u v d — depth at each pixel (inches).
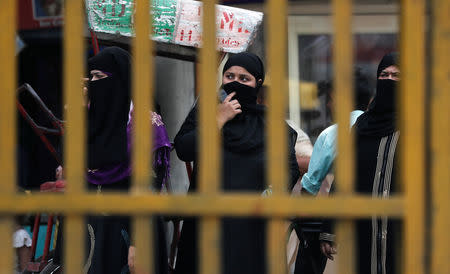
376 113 396.5
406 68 241.4
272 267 242.5
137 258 242.8
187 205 241.0
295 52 667.4
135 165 245.6
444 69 241.3
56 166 665.6
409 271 239.9
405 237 240.5
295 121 658.2
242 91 400.8
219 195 241.0
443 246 239.9
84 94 402.9
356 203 240.4
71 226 243.9
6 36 248.1
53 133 445.4
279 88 243.9
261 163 389.1
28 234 543.2
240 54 407.8
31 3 672.4
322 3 666.8
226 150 392.5
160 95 578.2
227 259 375.2
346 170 243.3
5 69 248.1
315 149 435.2
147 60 246.2
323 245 415.8
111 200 242.2
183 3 474.6
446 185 240.4
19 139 663.8
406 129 241.3
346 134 244.2
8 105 247.4
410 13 240.5
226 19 479.5
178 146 398.6
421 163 240.2
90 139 398.9
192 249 390.3
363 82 601.9
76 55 246.8
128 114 398.3
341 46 244.4
